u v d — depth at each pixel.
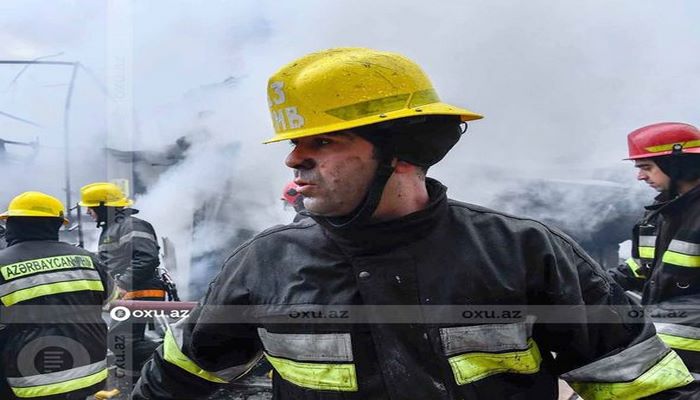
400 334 0.94
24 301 2.19
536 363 0.99
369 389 0.96
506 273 0.94
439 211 0.96
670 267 1.57
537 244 0.96
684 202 1.53
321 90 0.93
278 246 1.05
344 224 0.93
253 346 1.18
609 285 1.02
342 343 0.97
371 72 0.93
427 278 0.94
